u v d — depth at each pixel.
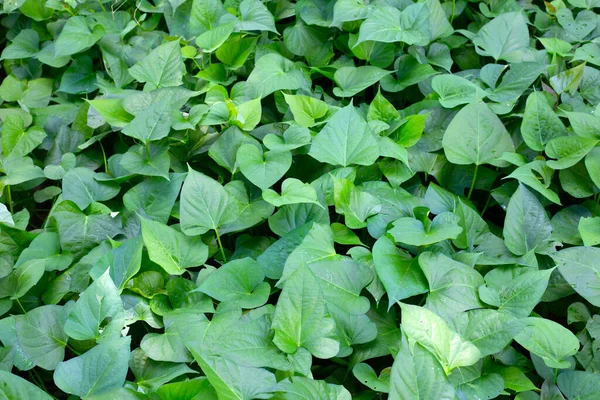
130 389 0.91
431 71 1.30
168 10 1.49
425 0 1.33
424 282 1.00
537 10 1.48
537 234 1.07
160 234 1.05
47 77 1.53
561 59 1.34
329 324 0.93
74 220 1.14
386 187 1.14
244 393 0.87
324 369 1.02
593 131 1.15
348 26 1.38
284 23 1.50
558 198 1.12
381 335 1.00
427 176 1.23
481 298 0.98
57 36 1.54
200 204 1.08
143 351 0.99
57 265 1.12
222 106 1.22
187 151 1.24
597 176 1.12
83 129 1.31
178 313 1.01
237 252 1.12
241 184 1.15
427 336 0.88
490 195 1.19
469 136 1.17
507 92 1.26
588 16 1.44
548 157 1.18
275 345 0.93
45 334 1.01
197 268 1.12
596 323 1.00
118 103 1.26
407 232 1.02
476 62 1.41
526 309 0.97
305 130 1.17
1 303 1.07
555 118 1.17
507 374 0.95
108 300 0.97
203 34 1.34
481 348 0.94
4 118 1.38
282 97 1.30
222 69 1.36
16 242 1.18
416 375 0.80
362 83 1.30
